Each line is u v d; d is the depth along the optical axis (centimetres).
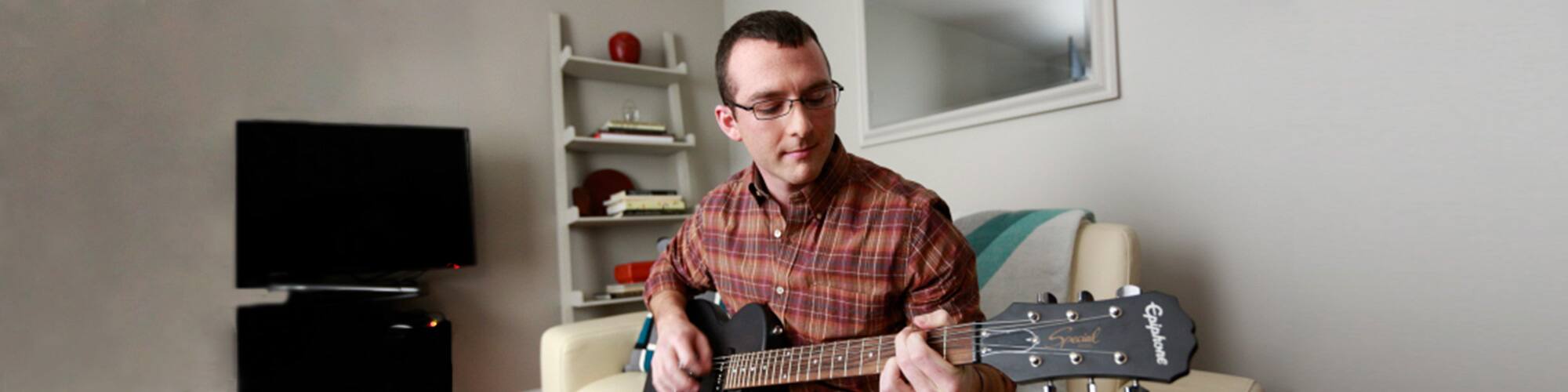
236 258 229
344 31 258
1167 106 166
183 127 235
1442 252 131
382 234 246
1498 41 124
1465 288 128
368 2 262
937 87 218
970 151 212
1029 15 192
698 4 334
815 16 275
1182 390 124
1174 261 167
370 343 228
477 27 281
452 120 273
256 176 232
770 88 88
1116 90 174
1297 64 147
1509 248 123
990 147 206
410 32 268
